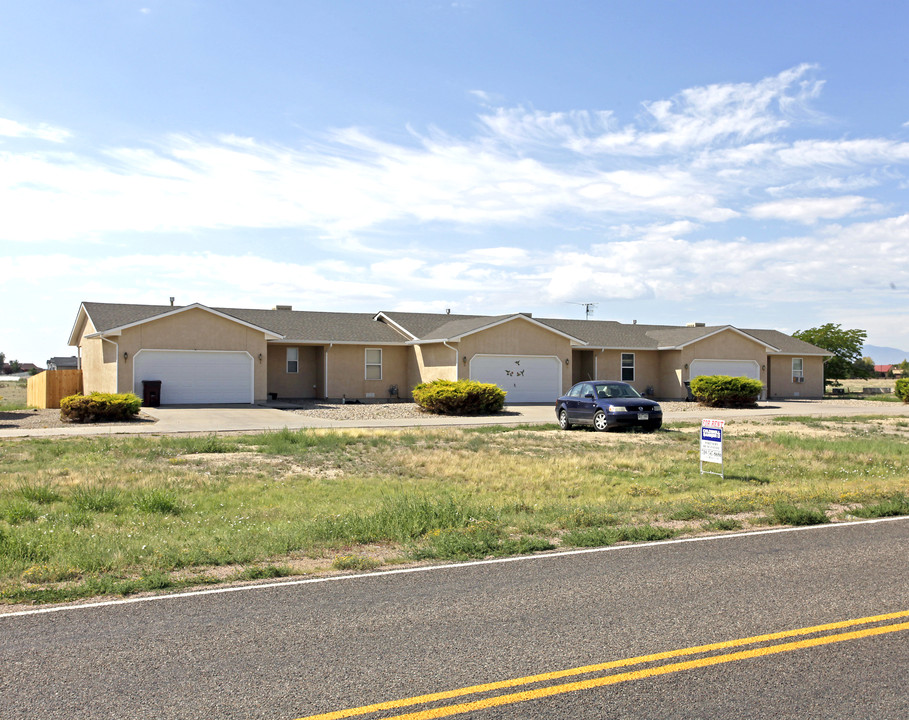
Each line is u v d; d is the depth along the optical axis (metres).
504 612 6.17
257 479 13.65
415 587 6.96
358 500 11.79
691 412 31.44
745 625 5.82
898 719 4.25
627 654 5.22
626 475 14.77
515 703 4.46
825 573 7.39
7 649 5.36
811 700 4.50
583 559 8.05
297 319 37.91
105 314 32.50
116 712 4.35
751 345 41.81
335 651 5.29
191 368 30.55
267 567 7.70
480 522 9.59
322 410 29.48
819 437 21.52
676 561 7.93
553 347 35.84
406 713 4.34
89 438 19.62
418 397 29.98
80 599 6.62
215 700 4.51
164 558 7.93
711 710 4.36
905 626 5.79
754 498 11.49
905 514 10.77
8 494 11.70
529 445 19.41
